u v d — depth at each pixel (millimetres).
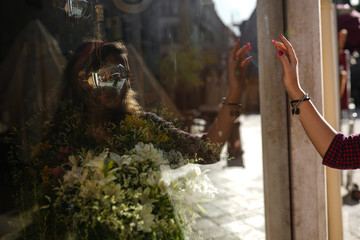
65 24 996
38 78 1378
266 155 1114
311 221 1054
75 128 892
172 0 2395
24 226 806
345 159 832
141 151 838
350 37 2947
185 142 1029
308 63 1016
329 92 1502
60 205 799
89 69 936
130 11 1723
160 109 1086
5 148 875
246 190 1258
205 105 2316
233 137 1464
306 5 1003
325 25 1495
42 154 865
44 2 1060
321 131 857
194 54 2445
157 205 815
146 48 2428
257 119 1507
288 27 1023
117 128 922
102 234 757
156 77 2463
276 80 1072
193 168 872
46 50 1375
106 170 751
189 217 871
